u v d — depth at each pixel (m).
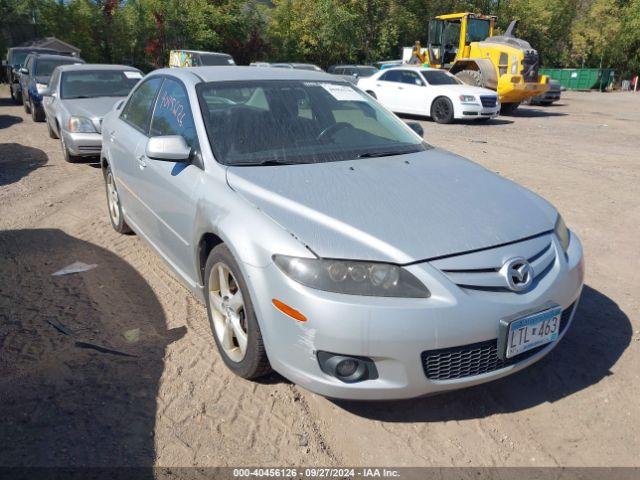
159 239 3.96
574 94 35.12
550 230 2.87
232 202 2.87
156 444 2.56
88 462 2.43
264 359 2.78
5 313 3.75
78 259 4.72
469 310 2.40
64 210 6.14
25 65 15.40
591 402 2.93
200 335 3.50
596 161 9.52
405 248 2.45
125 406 2.81
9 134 11.43
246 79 3.88
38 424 2.65
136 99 4.76
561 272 2.75
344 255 2.41
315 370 2.45
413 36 36.81
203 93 3.63
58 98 8.90
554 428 2.74
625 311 3.93
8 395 2.86
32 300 3.95
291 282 2.44
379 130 3.88
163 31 27.11
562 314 2.84
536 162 9.33
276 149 3.38
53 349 3.31
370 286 2.38
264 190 2.86
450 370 2.48
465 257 2.49
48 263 4.63
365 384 2.43
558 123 16.03
